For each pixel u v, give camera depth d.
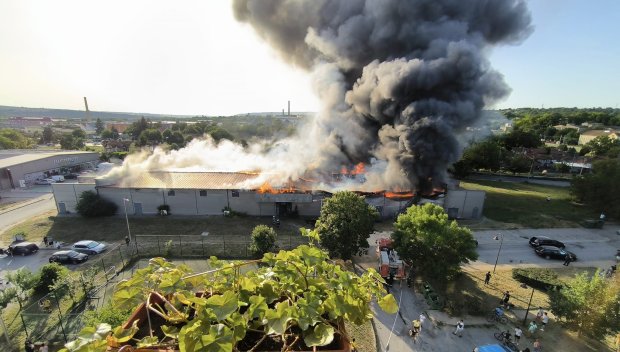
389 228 30.55
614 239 29.95
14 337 16.33
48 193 41.28
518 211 36.25
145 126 91.00
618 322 15.84
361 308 3.79
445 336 17.22
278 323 3.24
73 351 2.93
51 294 18.39
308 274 4.20
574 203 39.00
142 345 3.31
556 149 71.00
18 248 24.78
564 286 18.78
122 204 32.31
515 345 16.47
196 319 3.22
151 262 4.33
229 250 25.34
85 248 24.58
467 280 22.45
